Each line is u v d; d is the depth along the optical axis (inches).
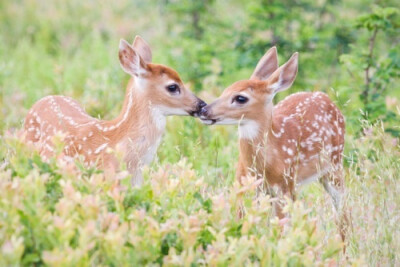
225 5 970.1
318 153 477.7
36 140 464.1
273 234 311.6
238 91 438.9
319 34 750.5
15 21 1130.7
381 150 520.1
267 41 738.8
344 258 365.4
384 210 394.6
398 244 372.5
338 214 416.2
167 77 428.1
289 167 454.0
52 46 1040.8
